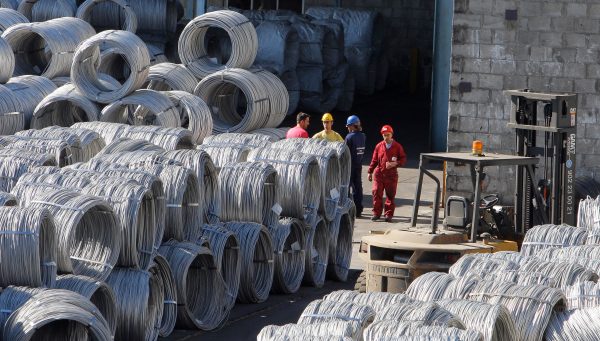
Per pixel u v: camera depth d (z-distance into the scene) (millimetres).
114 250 32312
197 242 37312
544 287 27766
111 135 46062
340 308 25422
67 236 30484
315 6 115875
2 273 28375
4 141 42531
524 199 43188
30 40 66312
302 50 96125
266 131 63438
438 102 73688
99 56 60406
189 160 38094
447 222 39406
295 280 42969
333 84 99188
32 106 58000
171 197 36031
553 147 43844
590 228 36875
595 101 57938
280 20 93062
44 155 38938
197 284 37906
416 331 23281
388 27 120750
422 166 39656
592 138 58125
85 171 35344
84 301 27609
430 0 119938
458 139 59219
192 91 63094
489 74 58562
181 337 35719
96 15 74625
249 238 39719
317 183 43969
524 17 58062
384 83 117438
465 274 29750
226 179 40156
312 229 43688
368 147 83375
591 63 57812
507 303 27328
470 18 58438
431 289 28375
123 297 33094
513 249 38906
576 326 26844
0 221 28562
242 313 39438
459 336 22984
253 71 64750
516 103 44219
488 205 41250
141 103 56875
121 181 33688
